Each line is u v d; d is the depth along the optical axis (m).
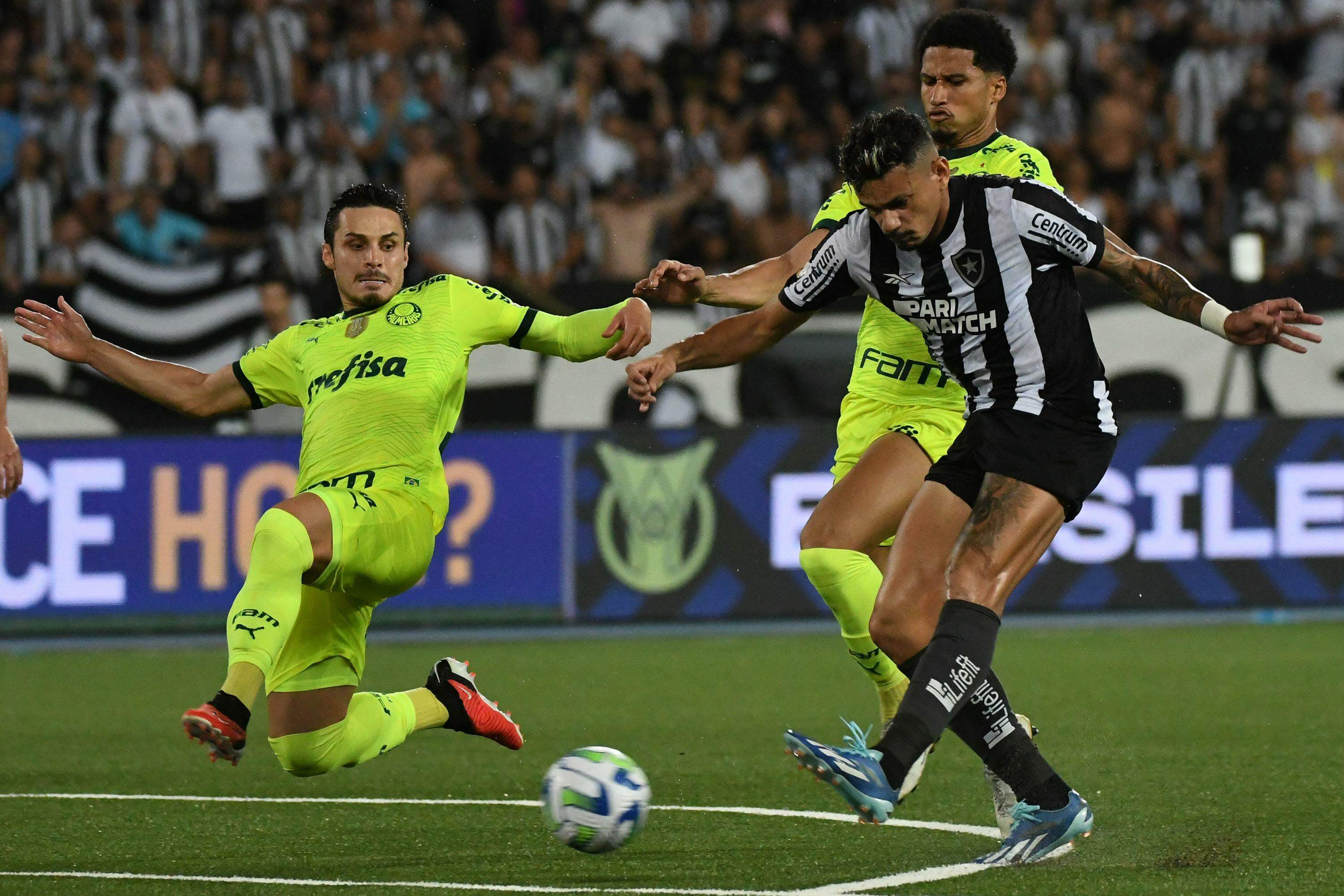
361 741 16.62
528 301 38.34
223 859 15.58
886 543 17.91
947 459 15.25
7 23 52.38
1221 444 37.03
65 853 15.91
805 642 35.66
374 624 36.06
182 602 35.56
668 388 38.19
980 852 15.50
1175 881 14.07
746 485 36.66
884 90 51.88
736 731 24.44
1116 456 36.91
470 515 36.34
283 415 38.31
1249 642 34.12
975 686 13.62
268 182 47.97
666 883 14.16
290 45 51.25
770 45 53.16
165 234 45.16
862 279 15.11
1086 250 14.50
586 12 55.19
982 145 18.11
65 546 35.25
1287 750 21.95
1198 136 52.00
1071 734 23.44
